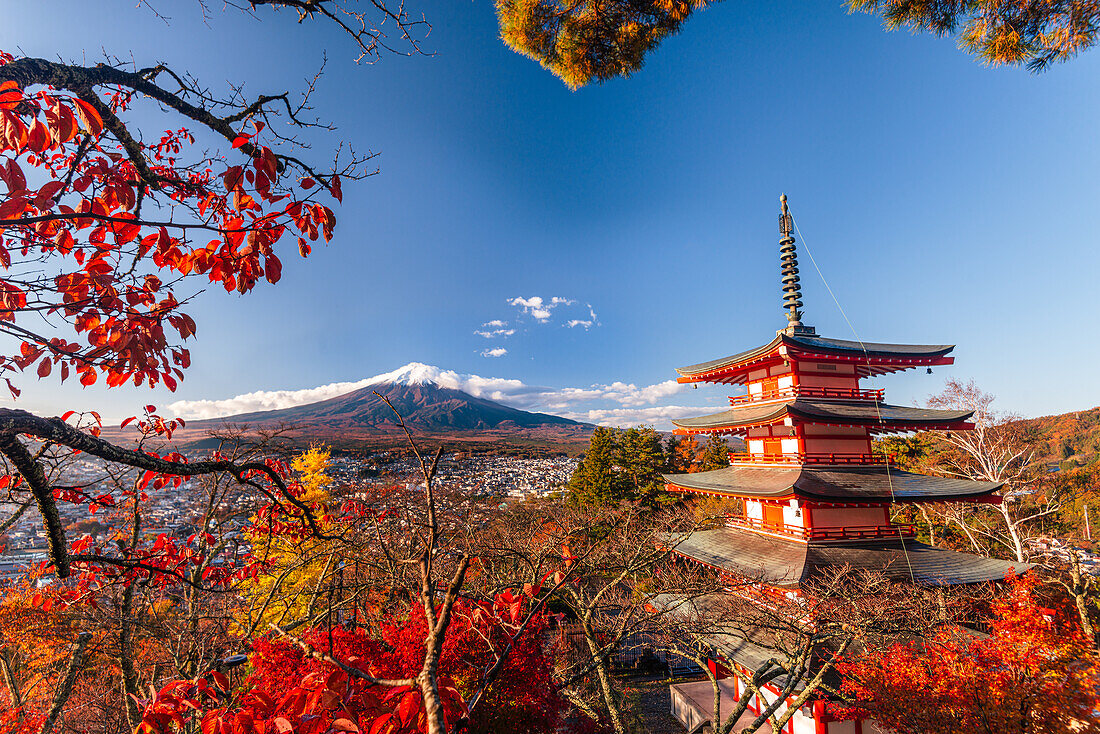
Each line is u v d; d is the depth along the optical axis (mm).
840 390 18453
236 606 10578
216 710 3125
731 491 18609
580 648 14484
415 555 5867
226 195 2930
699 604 15062
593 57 7648
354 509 8820
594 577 16375
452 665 5797
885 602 13203
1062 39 6051
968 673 10250
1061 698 9117
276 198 2582
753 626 13531
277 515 8266
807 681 12828
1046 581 14891
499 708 5973
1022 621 11148
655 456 46438
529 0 7129
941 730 9695
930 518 30438
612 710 11805
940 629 12688
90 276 2354
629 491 45719
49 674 14852
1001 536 27156
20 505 4430
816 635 12664
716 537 20234
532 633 6531
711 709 17156
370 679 2703
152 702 3498
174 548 7430
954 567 15648
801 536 16750
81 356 2465
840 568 14938
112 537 7660
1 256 2201
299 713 2924
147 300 2598
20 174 1957
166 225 2381
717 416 22250
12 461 2348
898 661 11242
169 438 6504
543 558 10312
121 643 8883
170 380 2729
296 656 5703
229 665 5723
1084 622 11016
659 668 23016
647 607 13773
